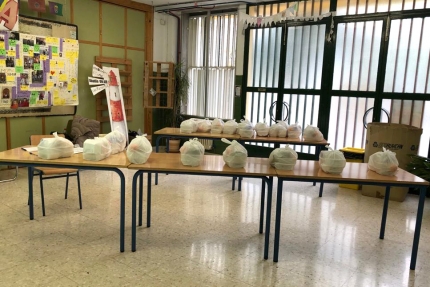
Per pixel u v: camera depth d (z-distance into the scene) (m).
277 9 6.50
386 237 3.64
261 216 3.62
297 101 6.49
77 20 6.30
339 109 6.02
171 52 8.03
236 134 5.43
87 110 6.70
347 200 4.80
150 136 7.29
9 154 3.31
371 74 5.63
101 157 3.21
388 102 5.51
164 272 2.82
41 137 4.27
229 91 7.43
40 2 5.60
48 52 5.81
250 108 7.12
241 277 2.79
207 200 4.63
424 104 5.20
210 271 2.86
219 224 3.84
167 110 8.05
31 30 5.56
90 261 2.95
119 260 2.98
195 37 7.89
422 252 3.33
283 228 3.79
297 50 6.38
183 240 3.41
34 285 2.58
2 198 4.41
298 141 5.11
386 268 3.02
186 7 7.25
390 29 5.37
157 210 4.20
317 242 3.47
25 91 5.59
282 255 3.18
